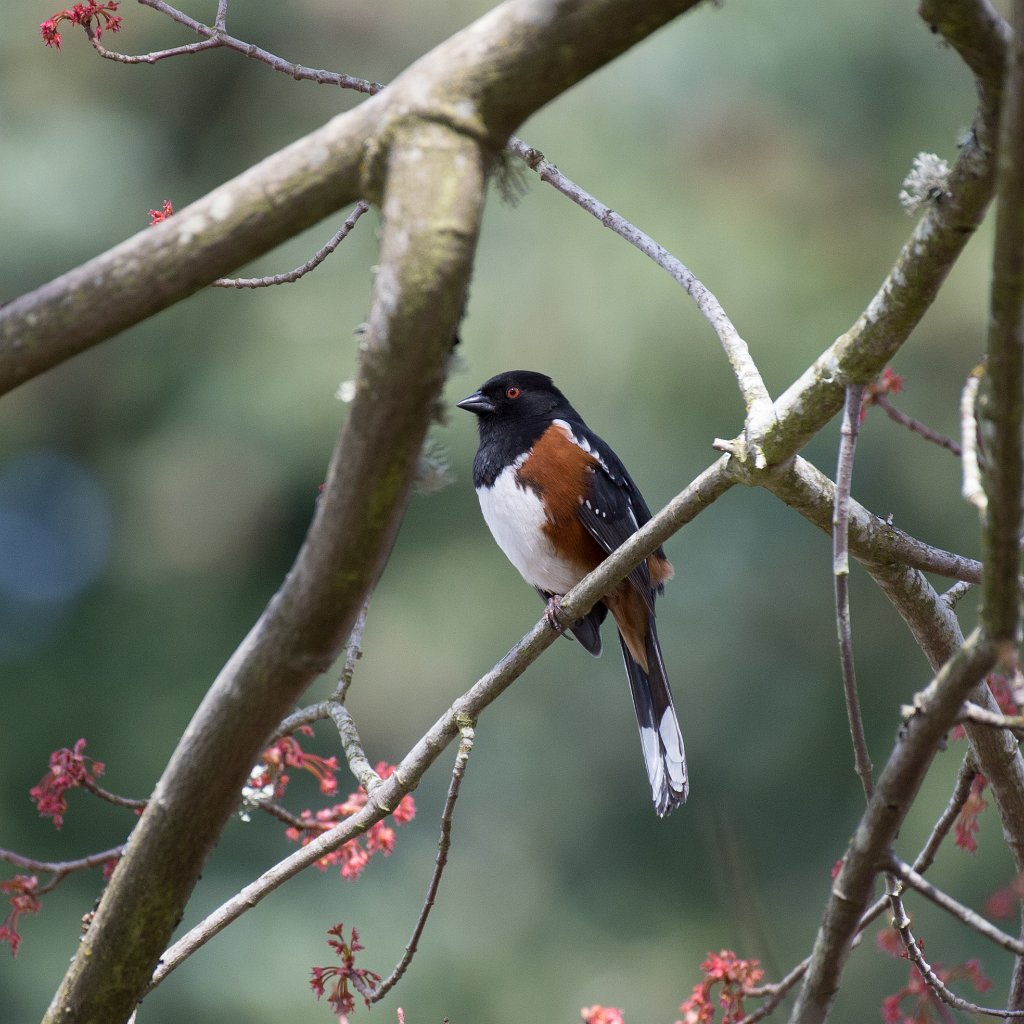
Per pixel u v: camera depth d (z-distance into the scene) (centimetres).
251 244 252
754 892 339
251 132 1780
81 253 1686
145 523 1652
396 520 255
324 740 1486
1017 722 258
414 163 236
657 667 623
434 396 242
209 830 298
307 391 1593
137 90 1805
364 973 398
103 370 1711
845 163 1583
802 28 1606
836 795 1448
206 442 1627
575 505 662
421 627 1520
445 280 234
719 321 401
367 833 445
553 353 1500
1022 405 232
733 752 1459
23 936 1331
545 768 1494
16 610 1645
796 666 1477
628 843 1472
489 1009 1382
